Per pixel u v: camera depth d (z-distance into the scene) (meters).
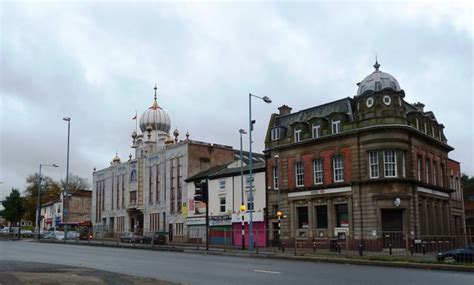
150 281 13.88
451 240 24.23
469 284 14.59
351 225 36.94
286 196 42.44
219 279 15.88
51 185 117.06
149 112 70.88
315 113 42.84
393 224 35.72
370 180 36.12
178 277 16.50
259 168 46.28
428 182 40.78
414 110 41.09
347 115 39.34
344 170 38.25
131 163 69.06
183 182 57.00
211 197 51.81
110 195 74.38
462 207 50.97
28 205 111.50
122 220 70.12
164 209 60.16
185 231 55.31
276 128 45.12
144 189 65.38
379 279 15.91
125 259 25.33
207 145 58.81
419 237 26.77
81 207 98.44
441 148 44.69
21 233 72.00
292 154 42.66
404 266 21.47
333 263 23.97
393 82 38.78
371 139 36.56
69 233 62.97
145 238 47.97
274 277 16.47
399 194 35.34
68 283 12.85
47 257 26.50
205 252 32.72
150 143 66.56
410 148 37.12
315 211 40.12
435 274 17.80
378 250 34.06
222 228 49.06
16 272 15.88
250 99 37.53
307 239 39.31
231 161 60.72
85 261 23.77
